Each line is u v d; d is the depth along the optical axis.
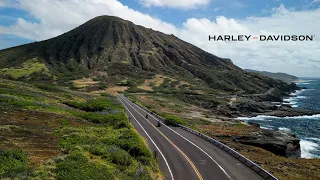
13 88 59.09
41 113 40.66
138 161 23.02
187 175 21.84
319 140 57.69
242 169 23.55
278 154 41.16
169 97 115.44
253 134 49.44
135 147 25.48
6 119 32.78
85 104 59.41
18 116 35.75
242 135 47.09
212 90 141.88
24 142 24.17
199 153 28.83
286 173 24.92
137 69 184.75
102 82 148.25
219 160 26.20
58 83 141.38
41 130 30.45
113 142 28.28
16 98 46.47
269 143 41.41
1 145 22.00
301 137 60.69
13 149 20.56
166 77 169.38
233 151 28.22
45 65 188.50
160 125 47.97
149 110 70.25
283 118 89.44
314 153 47.47
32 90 62.88
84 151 23.11
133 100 91.62
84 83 143.25
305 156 45.53
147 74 174.12
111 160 21.66
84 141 26.94
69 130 32.09
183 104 100.00
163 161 25.59
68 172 16.94
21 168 16.83
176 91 130.00
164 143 33.41
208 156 27.62
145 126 46.62
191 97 120.56
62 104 55.69
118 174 18.67
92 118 44.97
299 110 101.88
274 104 116.25
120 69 182.12
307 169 27.80
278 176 23.33
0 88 53.69
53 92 69.88
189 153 28.72
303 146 52.12
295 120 85.25
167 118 50.62
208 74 179.12
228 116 91.31
